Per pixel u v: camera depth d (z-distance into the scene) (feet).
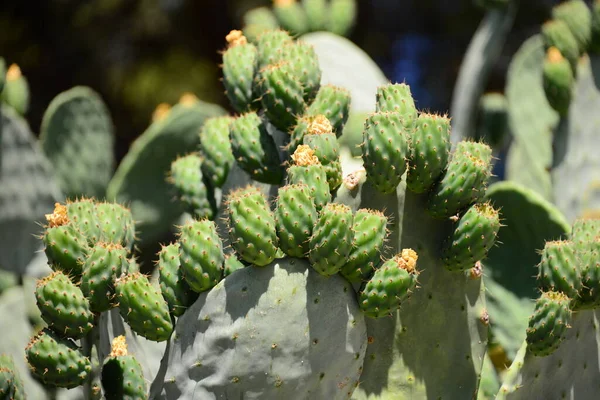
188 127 26.94
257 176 16.21
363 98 24.90
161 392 13.87
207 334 13.48
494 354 19.63
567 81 21.61
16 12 51.19
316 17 26.63
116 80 49.93
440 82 52.75
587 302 15.06
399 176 14.32
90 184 28.40
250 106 17.61
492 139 28.86
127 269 14.48
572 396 15.48
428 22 53.16
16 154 25.21
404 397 14.88
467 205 14.69
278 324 13.30
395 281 13.47
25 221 25.34
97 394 14.66
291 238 13.29
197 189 18.12
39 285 13.71
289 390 13.46
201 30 50.93
